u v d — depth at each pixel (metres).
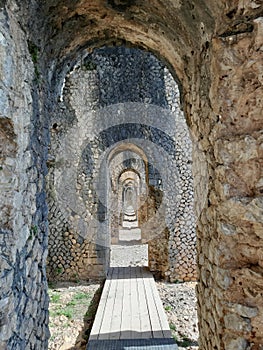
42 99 2.30
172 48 2.58
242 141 1.55
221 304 1.63
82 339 3.76
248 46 1.49
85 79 6.72
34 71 2.02
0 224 1.48
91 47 3.27
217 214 1.73
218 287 1.67
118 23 2.71
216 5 1.59
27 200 1.80
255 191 1.52
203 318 2.12
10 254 1.50
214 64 1.64
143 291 5.13
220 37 1.57
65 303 5.05
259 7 1.43
